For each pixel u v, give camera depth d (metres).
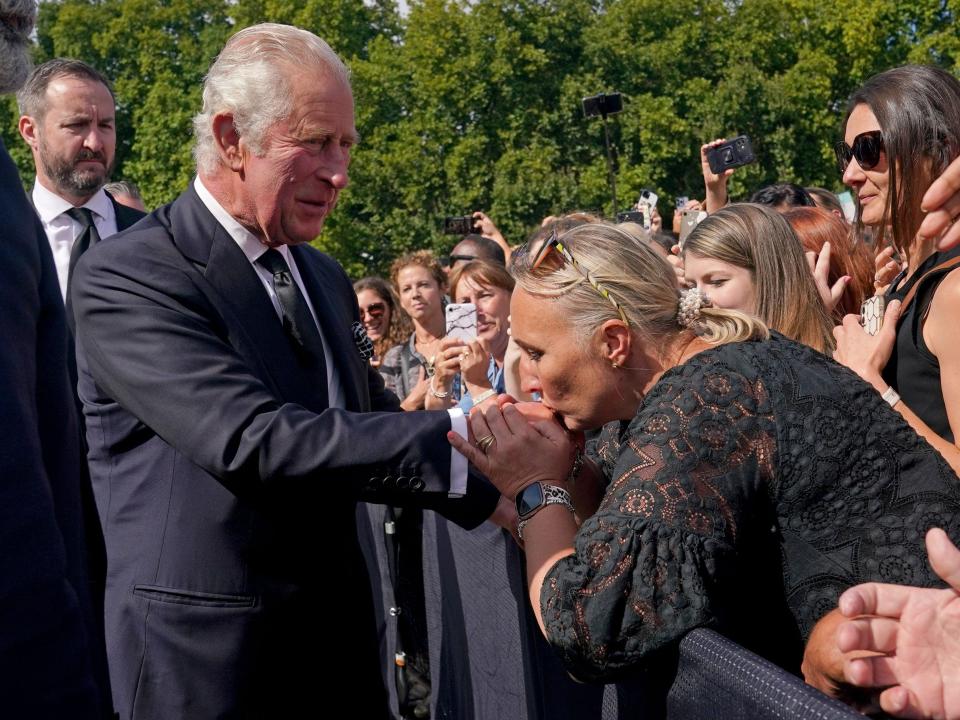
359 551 2.59
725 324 1.94
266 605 2.32
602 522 1.74
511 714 2.76
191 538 2.31
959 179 1.52
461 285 4.57
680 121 38.34
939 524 1.70
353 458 2.18
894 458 1.74
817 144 39.50
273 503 2.32
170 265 2.34
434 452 2.21
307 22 39.81
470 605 3.13
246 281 2.41
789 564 1.73
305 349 2.46
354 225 38.84
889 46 39.78
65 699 1.42
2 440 1.40
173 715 2.30
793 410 1.74
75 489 1.66
